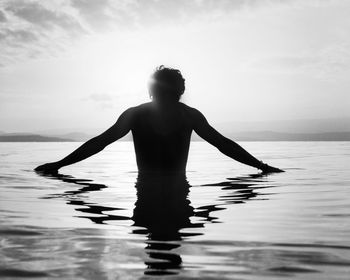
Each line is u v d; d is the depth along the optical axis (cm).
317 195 319
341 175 472
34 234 192
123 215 238
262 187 365
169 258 154
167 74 397
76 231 198
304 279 132
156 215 237
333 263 147
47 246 171
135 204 275
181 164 410
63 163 503
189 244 173
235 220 223
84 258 154
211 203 280
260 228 204
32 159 827
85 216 235
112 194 320
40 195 322
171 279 133
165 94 400
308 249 166
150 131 404
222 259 153
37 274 137
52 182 409
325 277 133
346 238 184
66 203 283
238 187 364
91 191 340
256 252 162
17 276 136
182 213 243
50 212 249
